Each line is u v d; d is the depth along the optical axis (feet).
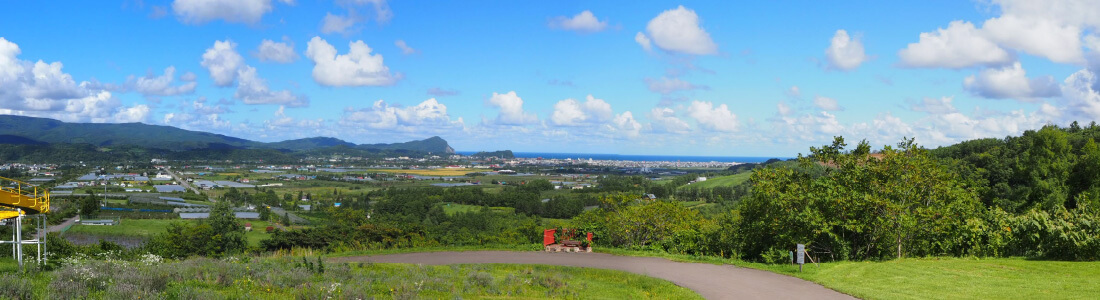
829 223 86.48
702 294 61.93
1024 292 55.47
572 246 105.50
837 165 97.50
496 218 345.51
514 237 141.18
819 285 66.39
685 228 109.60
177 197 502.38
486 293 58.08
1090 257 74.69
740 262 85.61
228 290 48.73
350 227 193.77
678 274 75.51
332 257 98.78
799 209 91.61
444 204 477.77
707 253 104.12
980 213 95.66
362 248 133.80
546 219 385.70
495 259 92.89
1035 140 176.35
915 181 86.84
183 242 205.77
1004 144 216.95
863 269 73.10
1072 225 75.87
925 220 85.97
